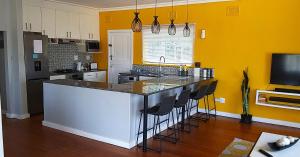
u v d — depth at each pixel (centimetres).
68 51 693
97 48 732
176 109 494
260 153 258
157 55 657
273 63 492
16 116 532
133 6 668
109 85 418
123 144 381
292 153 257
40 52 554
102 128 402
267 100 502
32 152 358
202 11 572
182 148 383
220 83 566
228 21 543
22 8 522
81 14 676
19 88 518
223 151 372
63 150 367
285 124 499
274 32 496
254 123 515
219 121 528
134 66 693
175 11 607
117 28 707
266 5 500
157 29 439
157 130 449
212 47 568
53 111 463
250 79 530
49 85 460
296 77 473
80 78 662
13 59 519
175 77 557
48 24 590
